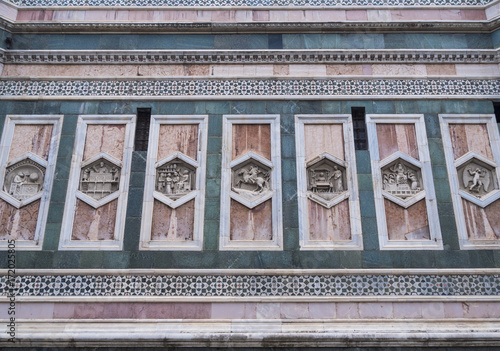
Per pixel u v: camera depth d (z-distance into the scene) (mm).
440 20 9742
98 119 8984
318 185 8516
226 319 7492
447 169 8602
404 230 8195
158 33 9695
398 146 8828
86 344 7238
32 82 9266
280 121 8953
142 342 7227
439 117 9008
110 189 8500
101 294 7668
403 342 7238
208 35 9688
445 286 7762
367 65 9469
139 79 9289
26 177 8570
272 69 9398
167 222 8227
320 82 9289
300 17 9883
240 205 8367
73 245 8016
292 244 8016
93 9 9883
